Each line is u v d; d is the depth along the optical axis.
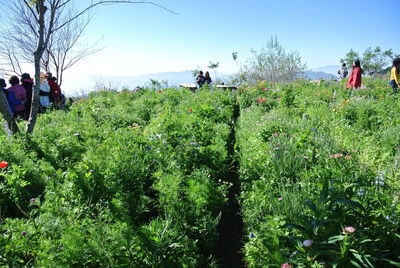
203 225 3.72
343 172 3.69
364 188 3.28
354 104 8.13
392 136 5.54
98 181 3.96
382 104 7.99
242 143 6.57
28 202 4.00
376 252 2.76
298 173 4.38
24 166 4.58
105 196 3.90
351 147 5.58
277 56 24.11
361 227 2.96
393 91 10.73
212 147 5.73
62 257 2.73
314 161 4.83
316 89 13.74
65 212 3.32
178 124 7.35
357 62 11.87
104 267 2.77
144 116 10.27
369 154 5.13
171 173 4.80
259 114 9.16
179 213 3.82
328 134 6.34
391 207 2.99
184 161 5.32
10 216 3.85
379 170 4.45
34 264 2.73
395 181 3.99
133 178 4.57
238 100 13.32
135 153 5.23
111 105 12.53
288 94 10.06
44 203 3.57
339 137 6.30
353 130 6.62
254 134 6.65
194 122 7.27
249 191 4.50
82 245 2.83
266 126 6.66
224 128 7.77
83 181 3.88
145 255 2.98
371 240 2.68
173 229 3.28
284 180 4.31
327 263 2.69
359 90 11.51
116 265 2.78
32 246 2.78
